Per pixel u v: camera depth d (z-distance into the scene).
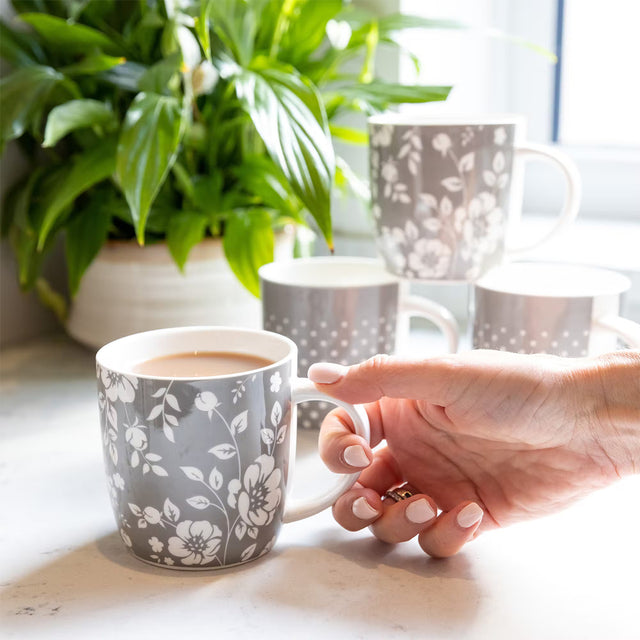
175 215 0.86
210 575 0.62
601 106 1.15
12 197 0.93
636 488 0.72
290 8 0.90
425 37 1.02
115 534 0.66
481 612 0.59
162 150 0.78
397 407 0.66
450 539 0.62
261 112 0.77
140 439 0.60
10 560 0.63
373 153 0.75
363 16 0.97
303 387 0.62
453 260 0.75
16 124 0.83
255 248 0.84
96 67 0.84
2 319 0.96
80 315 0.91
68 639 0.57
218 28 0.85
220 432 0.60
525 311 0.75
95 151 0.85
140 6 0.91
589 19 1.13
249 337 0.66
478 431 0.63
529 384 0.61
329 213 0.75
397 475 0.69
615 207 1.11
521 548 0.65
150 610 0.59
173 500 0.60
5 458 0.75
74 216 0.90
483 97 1.15
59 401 0.84
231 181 0.92
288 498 0.64
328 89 1.02
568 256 0.97
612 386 0.62
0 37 0.89
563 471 0.64
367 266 0.82
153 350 0.65
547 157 0.75
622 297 0.76
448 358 0.62
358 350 0.77
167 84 0.81
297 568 0.63
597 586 0.61
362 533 0.66
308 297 0.76
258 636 0.57
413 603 0.60
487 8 1.13
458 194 0.73
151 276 0.86
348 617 0.59
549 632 0.58
